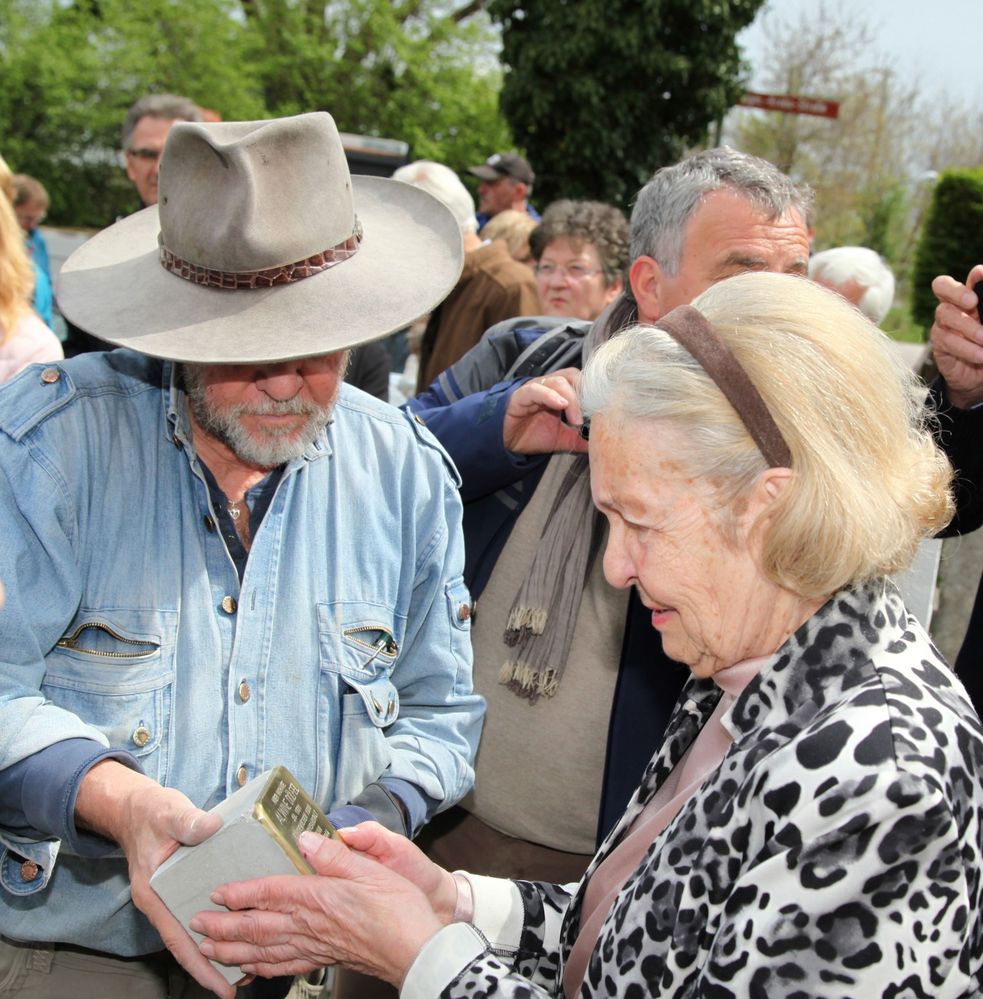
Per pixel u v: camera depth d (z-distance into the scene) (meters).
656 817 1.24
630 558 1.13
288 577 1.50
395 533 1.60
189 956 1.28
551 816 2.02
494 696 2.04
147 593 1.43
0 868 1.41
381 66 20.98
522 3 12.27
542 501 2.05
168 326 1.36
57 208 20.41
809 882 0.94
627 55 11.74
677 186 1.88
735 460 1.04
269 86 21.38
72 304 1.46
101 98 19.91
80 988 1.53
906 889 0.92
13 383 1.44
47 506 1.37
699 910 1.04
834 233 21.67
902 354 1.13
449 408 2.06
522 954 1.41
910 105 22.28
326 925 1.22
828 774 0.95
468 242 4.98
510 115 12.55
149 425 1.47
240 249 1.36
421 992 1.15
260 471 1.54
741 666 1.12
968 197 9.83
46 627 1.37
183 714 1.43
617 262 3.57
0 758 1.31
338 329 1.37
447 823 2.15
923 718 0.97
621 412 1.09
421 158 20.52
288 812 1.26
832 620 1.05
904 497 1.05
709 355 1.06
